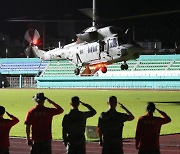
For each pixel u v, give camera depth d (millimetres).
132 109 36250
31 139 13805
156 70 83750
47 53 52125
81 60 45500
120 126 12320
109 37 41062
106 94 60469
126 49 39625
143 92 65500
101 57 42219
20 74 95125
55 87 88250
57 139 20578
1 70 96750
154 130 12023
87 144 18734
